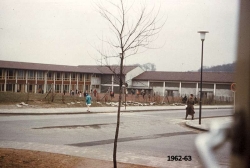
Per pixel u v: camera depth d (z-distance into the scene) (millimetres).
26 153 9023
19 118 20109
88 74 73062
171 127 19094
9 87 58906
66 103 34438
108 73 73750
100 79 76125
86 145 11484
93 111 28156
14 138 12391
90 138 13359
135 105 41062
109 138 13562
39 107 29297
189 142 12953
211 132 983
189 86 66812
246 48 1147
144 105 42281
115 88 73875
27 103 31156
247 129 1040
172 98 52562
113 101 43875
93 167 7711
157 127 18828
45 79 64312
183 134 15742
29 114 23453
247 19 1171
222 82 62062
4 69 57969
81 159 8578
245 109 1094
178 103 49562
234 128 1030
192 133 16234
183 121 23141
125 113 28656
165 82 70188
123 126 18562
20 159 8102
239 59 1177
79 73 71125
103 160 8625
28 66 62094
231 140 1017
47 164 7758
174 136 14883
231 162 1053
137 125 19406
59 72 67125
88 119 21594
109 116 24688
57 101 35781
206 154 917
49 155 8938
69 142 12039
